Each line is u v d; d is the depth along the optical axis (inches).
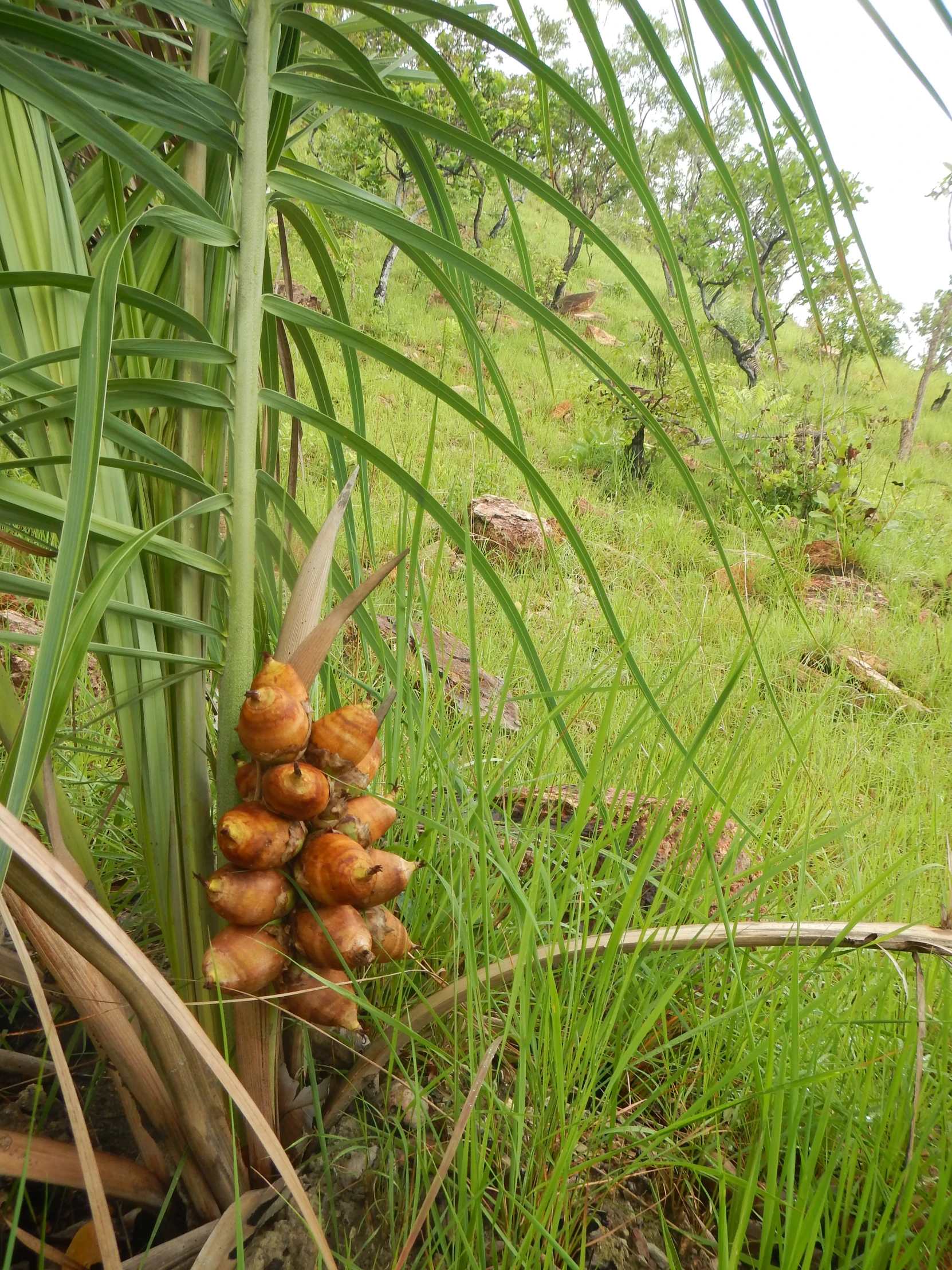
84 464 19.8
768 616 119.2
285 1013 27.3
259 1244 27.1
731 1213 30.8
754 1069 31.7
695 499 27.2
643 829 46.4
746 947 30.2
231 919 24.8
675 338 25.9
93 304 20.7
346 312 32.0
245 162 26.4
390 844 37.5
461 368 301.3
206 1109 27.1
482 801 29.2
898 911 36.4
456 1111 29.5
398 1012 31.7
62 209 27.8
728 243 434.0
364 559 85.0
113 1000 26.6
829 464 211.5
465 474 155.6
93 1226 26.9
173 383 26.1
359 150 392.5
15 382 26.3
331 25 28.5
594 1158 29.0
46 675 18.8
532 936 28.0
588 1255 29.0
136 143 24.7
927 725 102.7
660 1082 34.9
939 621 150.7
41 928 25.3
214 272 29.8
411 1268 27.5
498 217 571.5
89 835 41.3
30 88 23.7
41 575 74.0
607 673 64.9
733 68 23.5
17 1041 34.3
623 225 645.3
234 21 26.2
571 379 303.1
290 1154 29.8
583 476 218.4
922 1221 30.1
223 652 32.5
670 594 120.6
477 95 396.5
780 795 35.8
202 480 27.2
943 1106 29.4
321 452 149.3
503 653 84.5
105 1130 31.6
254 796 25.7
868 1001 35.7
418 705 39.0
